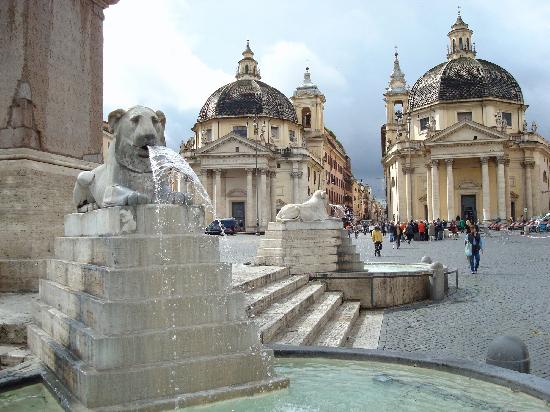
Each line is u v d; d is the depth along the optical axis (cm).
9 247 772
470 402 401
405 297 1280
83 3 907
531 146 5859
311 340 746
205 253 432
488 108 5781
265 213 6131
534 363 680
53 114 830
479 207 5778
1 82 786
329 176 8981
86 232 479
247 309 734
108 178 464
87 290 427
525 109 6128
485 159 5581
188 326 406
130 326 385
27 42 785
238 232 6050
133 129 460
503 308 1127
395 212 6372
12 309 625
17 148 774
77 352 404
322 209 1322
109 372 367
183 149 6594
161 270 405
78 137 884
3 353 498
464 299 1282
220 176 6216
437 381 449
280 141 6594
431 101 5972
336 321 952
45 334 483
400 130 6712
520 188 5934
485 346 793
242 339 423
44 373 432
